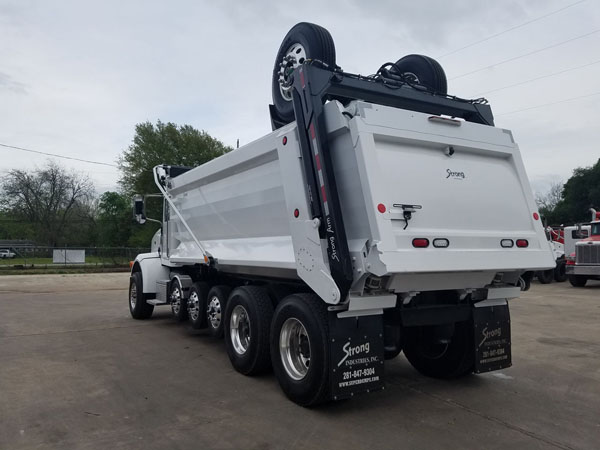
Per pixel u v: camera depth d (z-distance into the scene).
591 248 17.30
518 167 5.23
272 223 5.67
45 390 5.09
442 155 4.74
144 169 43.53
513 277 5.21
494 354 5.20
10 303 13.29
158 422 4.19
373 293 4.36
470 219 4.68
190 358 6.58
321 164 4.35
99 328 9.02
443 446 3.72
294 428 4.07
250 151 5.88
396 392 5.14
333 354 4.23
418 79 5.97
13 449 3.63
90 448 3.66
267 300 5.55
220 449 3.65
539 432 4.02
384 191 4.15
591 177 47.72
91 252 36.84
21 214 56.19
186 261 8.05
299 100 4.69
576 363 6.41
